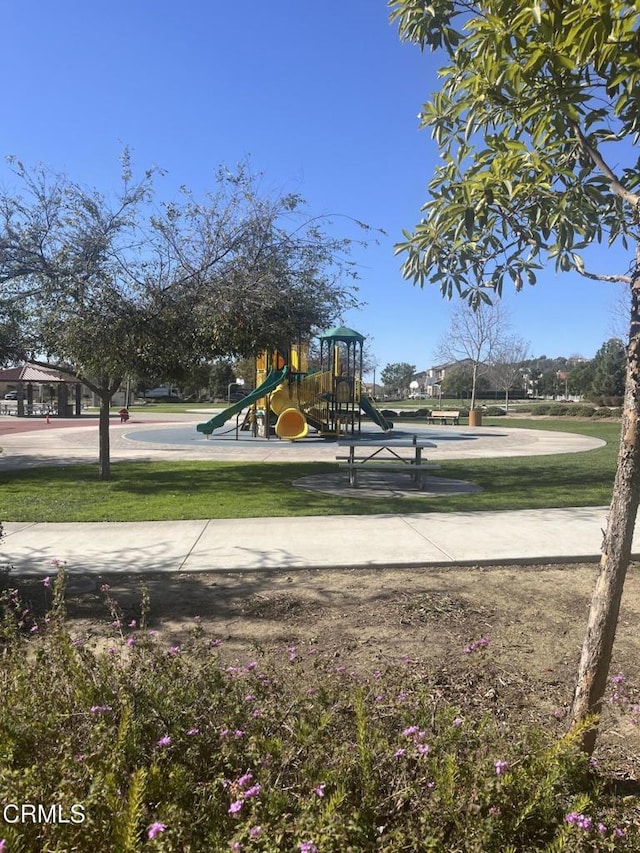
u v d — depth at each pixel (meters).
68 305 10.06
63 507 9.06
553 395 88.62
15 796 1.77
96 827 1.71
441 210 3.33
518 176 3.47
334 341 23.80
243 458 16.33
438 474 13.03
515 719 2.97
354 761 2.01
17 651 2.78
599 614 2.53
